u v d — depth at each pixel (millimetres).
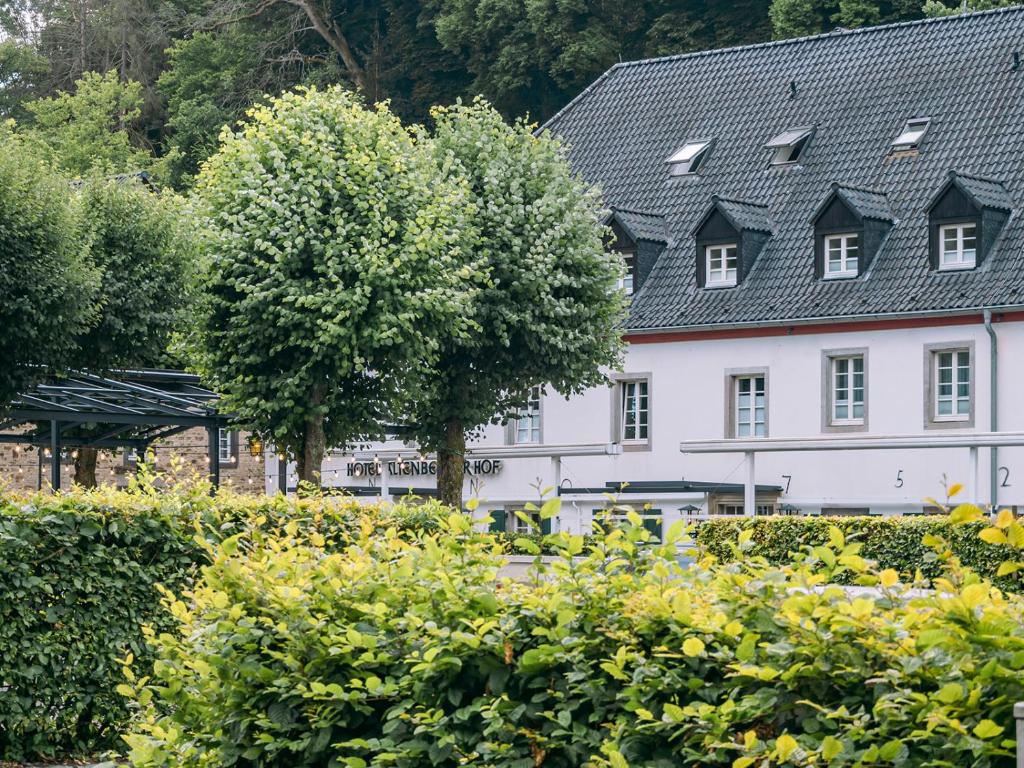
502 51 59375
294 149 31578
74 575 12586
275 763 6961
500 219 33875
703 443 34625
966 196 40094
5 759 12438
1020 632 5438
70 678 12586
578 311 34562
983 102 43438
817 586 6531
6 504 12664
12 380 30219
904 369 40688
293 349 31828
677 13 58188
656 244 45156
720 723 5695
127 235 33188
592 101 50219
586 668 6203
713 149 46656
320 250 30516
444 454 35625
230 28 66500
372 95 64812
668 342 44312
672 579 6594
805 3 53812
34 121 65625
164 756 7383
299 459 32781
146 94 66688
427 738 6504
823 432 41688
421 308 30625
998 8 46312
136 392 34094
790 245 43375
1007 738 5305
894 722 5445
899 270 41188
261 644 7074
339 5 67125
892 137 43906
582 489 45281
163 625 13008
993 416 39188
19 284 29453
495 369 35062
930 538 6016
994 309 39094
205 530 13258
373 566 7305
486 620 6441
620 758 5676
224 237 31453
